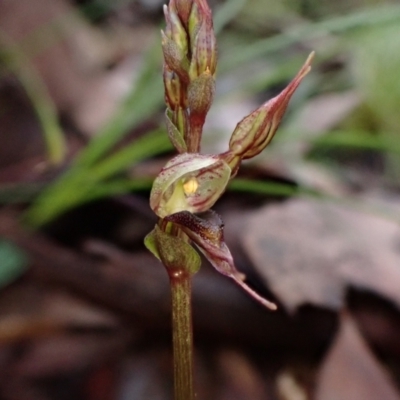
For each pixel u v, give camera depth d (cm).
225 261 6
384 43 19
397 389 11
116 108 18
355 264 12
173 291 7
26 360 12
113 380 12
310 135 14
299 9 26
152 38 25
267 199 14
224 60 15
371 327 11
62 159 16
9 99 18
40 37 20
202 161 6
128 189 13
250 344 12
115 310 12
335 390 10
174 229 7
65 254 13
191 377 7
